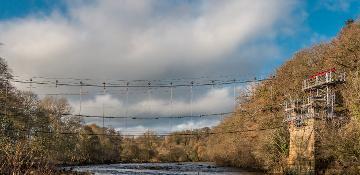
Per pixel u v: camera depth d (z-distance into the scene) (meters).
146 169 77.81
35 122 72.69
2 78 63.41
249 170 69.25
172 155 146.25
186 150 148.62
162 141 155.00
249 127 73.50
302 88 60.53
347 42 62.62
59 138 82.69
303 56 75.69
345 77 50.97
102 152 120.56
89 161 111.06
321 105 51.09
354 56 58.78
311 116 49.78
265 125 66.56
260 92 76.50
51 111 80.88
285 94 68.56
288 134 57.41
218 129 95.56
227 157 85.06
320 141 46.59
